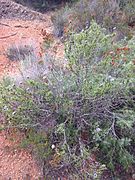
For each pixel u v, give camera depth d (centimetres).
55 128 378
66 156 354
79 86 389
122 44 490
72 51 423
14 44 657
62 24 720
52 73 405
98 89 371
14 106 385
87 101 382
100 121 385
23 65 488
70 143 373
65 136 364
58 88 387
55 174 362
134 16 702
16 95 382
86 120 386
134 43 477
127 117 385
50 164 365
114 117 382
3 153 387
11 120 383
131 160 374
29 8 908
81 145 363
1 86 403
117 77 409
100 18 692
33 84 383
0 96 387
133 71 420
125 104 401
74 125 385
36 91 385
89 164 359
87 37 436
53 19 761
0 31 722
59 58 470
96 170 354
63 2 946
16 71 561
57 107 382
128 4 743
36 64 459
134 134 389
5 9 796
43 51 462
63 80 394
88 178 346
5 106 378
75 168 360
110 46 455
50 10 930
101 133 369
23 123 382
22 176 365
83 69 402
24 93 381
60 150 366
